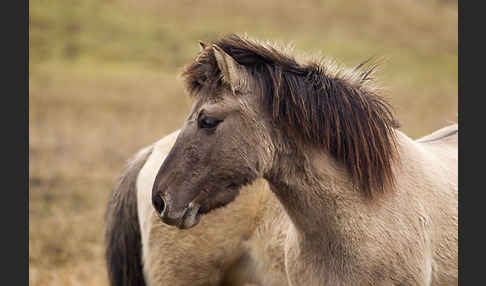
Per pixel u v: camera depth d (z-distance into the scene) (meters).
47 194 20.14
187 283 8.99
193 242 8.79
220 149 6.72
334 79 7.08
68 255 15.11
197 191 6.75
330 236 6.97
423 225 7.09
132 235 9.30
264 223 8.62
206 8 62.56
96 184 21.55
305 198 6.97
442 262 7.33
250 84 6.83
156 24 57.75
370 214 6.89
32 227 16.81
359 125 6.87
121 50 51.06
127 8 61.28
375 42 57.28
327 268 7.03
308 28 59.06
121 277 9.33
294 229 7.44
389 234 6.87
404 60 53.16
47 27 54.22
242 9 62.84
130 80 43.97
